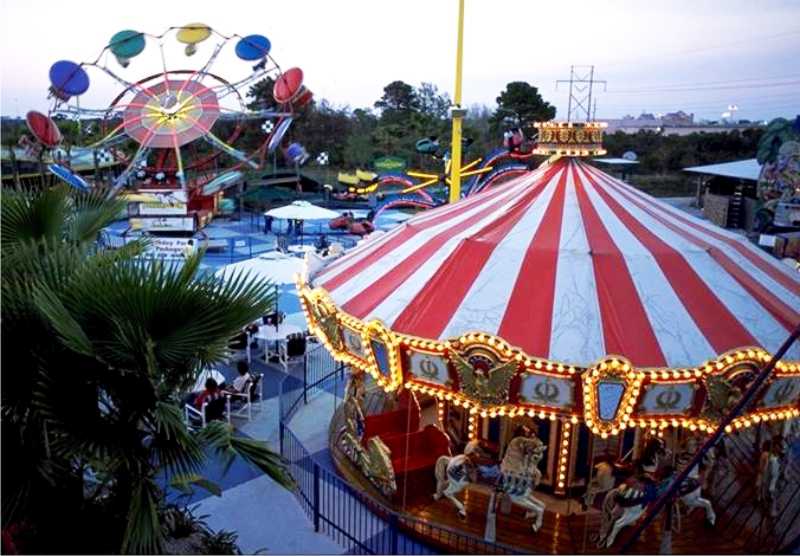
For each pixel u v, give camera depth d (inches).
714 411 334.0
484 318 362.6
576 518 380.2
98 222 353.4
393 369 374.9
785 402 354.3
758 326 361.7
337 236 1370.6
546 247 397.7
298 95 1280.8
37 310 246.5
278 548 357.1
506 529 370.3
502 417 405.1
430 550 360.2
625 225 421.1
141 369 248.2
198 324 254.7
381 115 2913.4
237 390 513.3
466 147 1563.7
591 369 323.0
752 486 415.2
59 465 261.3
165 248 995.9
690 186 2509.8
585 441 398.0
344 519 383.6
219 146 1315.2
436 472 385.1
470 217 461.1
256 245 1282.0
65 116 1370.6
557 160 483.2
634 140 2844.5
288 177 2075.5
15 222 316.2
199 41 1245.7
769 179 1450.5
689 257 398.6
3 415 248.1
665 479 345.4
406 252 445.7
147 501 246.7
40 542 253.4
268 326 646.5
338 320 410.3
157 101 1289.4
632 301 363.3
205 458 262.8
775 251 1192.8
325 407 538.6
